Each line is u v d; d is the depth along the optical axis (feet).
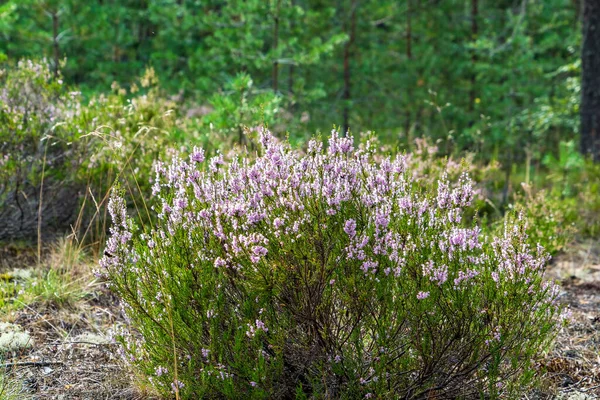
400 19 52.90
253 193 10.80
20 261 18.24
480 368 10.83
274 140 11.46
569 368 13.35
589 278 19.74
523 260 10.91
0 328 14.16
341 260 10.53
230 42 33.76
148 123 21.50
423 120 48.19
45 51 42.45
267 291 10.62
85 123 20.06
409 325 10.83
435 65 49.14
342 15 49.01
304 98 34.60
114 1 49.75
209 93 34.60
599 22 36.78
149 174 19.27
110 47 44.98
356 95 49.01
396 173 11.72
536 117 43.37
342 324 11.40
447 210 11.50
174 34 42.88
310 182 10.85
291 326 10.90
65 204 20.18
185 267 10.83
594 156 37.32
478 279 11.06
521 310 10.96
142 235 11.73
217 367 10.61
